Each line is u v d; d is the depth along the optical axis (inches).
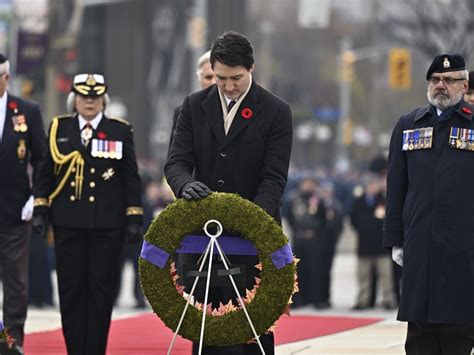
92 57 4202.8
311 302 1471.5
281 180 622.8
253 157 624.7
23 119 799.1
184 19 4778.5
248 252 601.0
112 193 745.0
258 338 597.0
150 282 599.5
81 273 742.5
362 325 1016.2
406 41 3934.5
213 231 601.6
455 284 638.5
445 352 657.0
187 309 597.9
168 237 596.7
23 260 794.8
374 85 5890.8
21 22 2235.5
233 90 613.0
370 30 5492.1
